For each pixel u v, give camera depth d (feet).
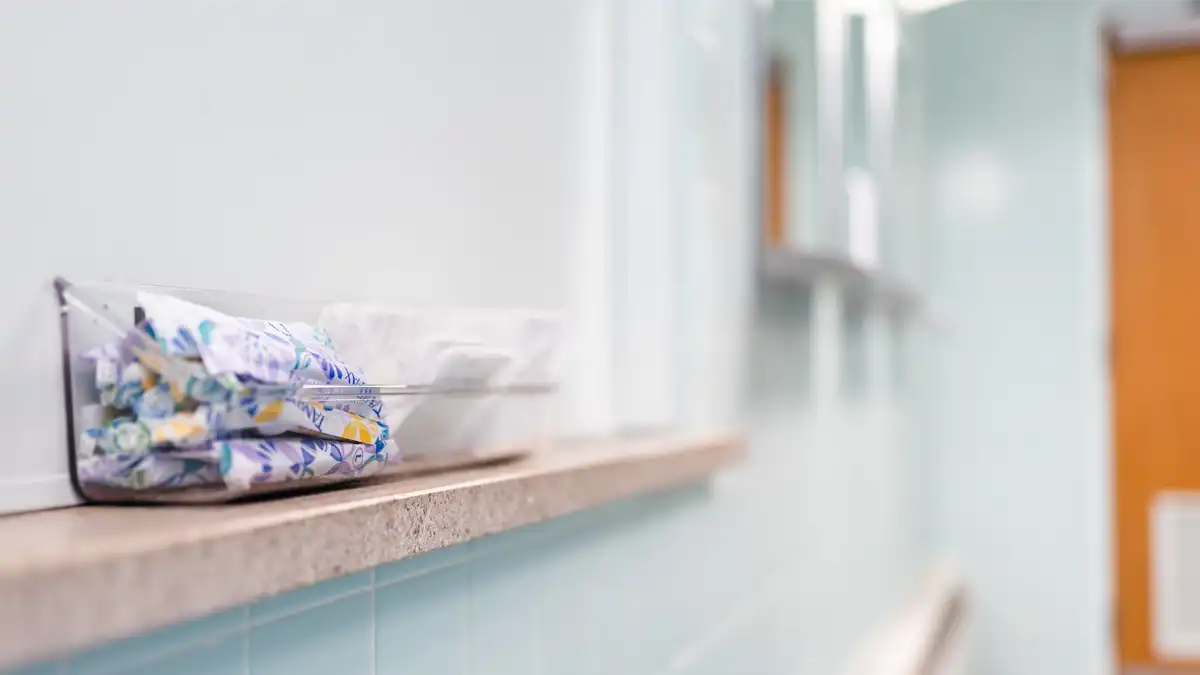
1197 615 11.22
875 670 7.52
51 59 1.80
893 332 9.82
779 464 6.07
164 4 2.03
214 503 1.65
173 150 2.05
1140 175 11.54
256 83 2.27
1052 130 11.47
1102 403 11.35
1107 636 11.25
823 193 6.33
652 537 4.03
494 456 2.50
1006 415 11.51
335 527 1.64
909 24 10.14
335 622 2.14
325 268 2.48
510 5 3.40
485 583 2.76
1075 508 11.27
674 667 4.24
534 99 3.56
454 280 3.05
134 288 1.66
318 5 2.47
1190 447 11.32
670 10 4.46
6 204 1.71
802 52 6.21
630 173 4.28
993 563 11.51
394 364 2.11
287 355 1.72
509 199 3.39
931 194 11.76
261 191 2.27
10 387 1.69
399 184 2.79
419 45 2.88
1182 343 11.37
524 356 2.58
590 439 3.86
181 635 1.73
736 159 5.27
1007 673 11.39
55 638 1.16
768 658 5.71
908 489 10.41
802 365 6.67
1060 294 11.39
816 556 6.91
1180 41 11.33
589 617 3.43
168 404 1.63
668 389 4.40
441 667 2.54
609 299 4.13
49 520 1.52
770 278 5.66
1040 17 11.53
